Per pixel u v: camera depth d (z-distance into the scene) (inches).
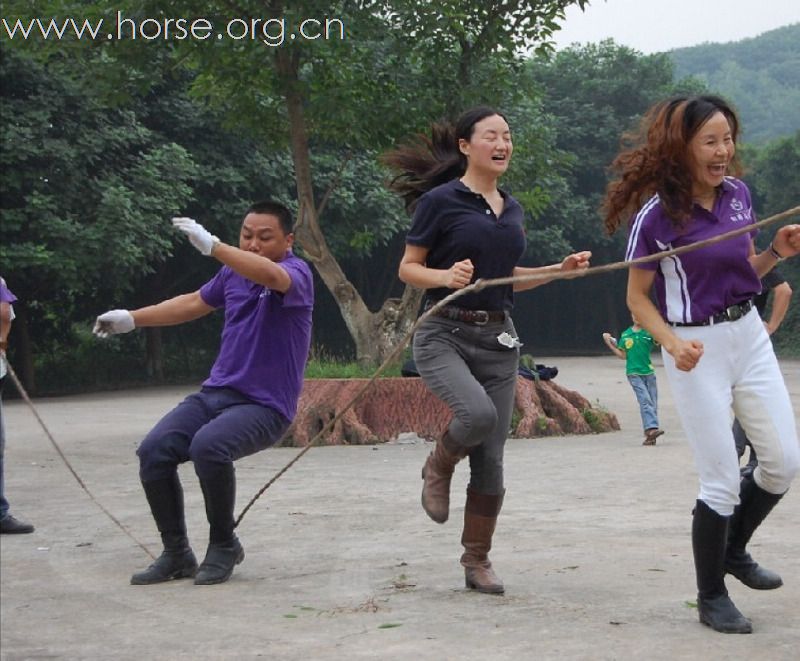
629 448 451.5
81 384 1243.8
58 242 962.7
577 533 254.4
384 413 496.7
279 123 605.3
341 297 574.9
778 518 266.1
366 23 526.6
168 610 191.9
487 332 201.5
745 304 173.0
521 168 614.9
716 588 170.1
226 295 226.4
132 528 279.4
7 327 284.8
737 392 174.1
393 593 199.6
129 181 1029.8
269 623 180.4
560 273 183.5
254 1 517.0
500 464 202.2
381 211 1165.7
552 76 1872.5
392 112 538.6
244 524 276.7
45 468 409.1
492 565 217.9
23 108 962.7
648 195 175.3
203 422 220.5
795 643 159.5
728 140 169.0
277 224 222.7
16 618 188.1
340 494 327.9
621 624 171.9
